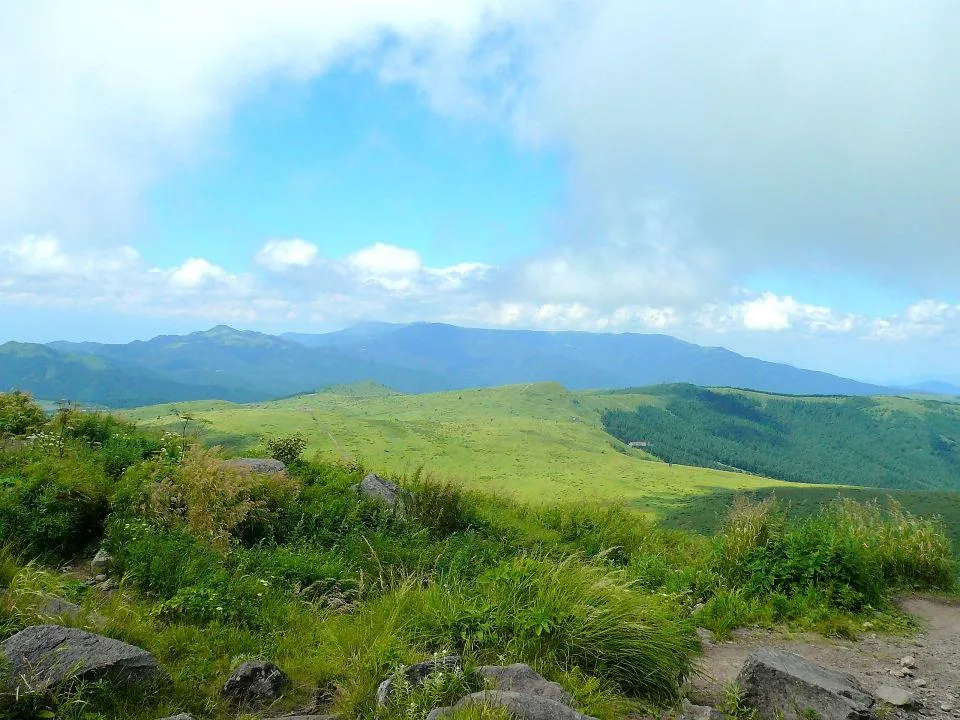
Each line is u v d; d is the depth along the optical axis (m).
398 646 5.03
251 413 189.75
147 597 6.16
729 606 7.86
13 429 11.38
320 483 11.55
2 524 6.82
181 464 9.36
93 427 12.49
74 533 7.55
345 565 8.11
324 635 5.74
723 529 10.02
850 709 4.57
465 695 4.21
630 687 5.14
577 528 13.09
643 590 8.56
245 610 6.12
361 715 4.29
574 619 5.45
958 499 63.03
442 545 9.63
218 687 4.59
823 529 9.74
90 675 3.96
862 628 7.43
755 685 4.94
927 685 5.76
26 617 4.62
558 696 4.29
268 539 8.69
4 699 3.62
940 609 8.54
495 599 5.77
